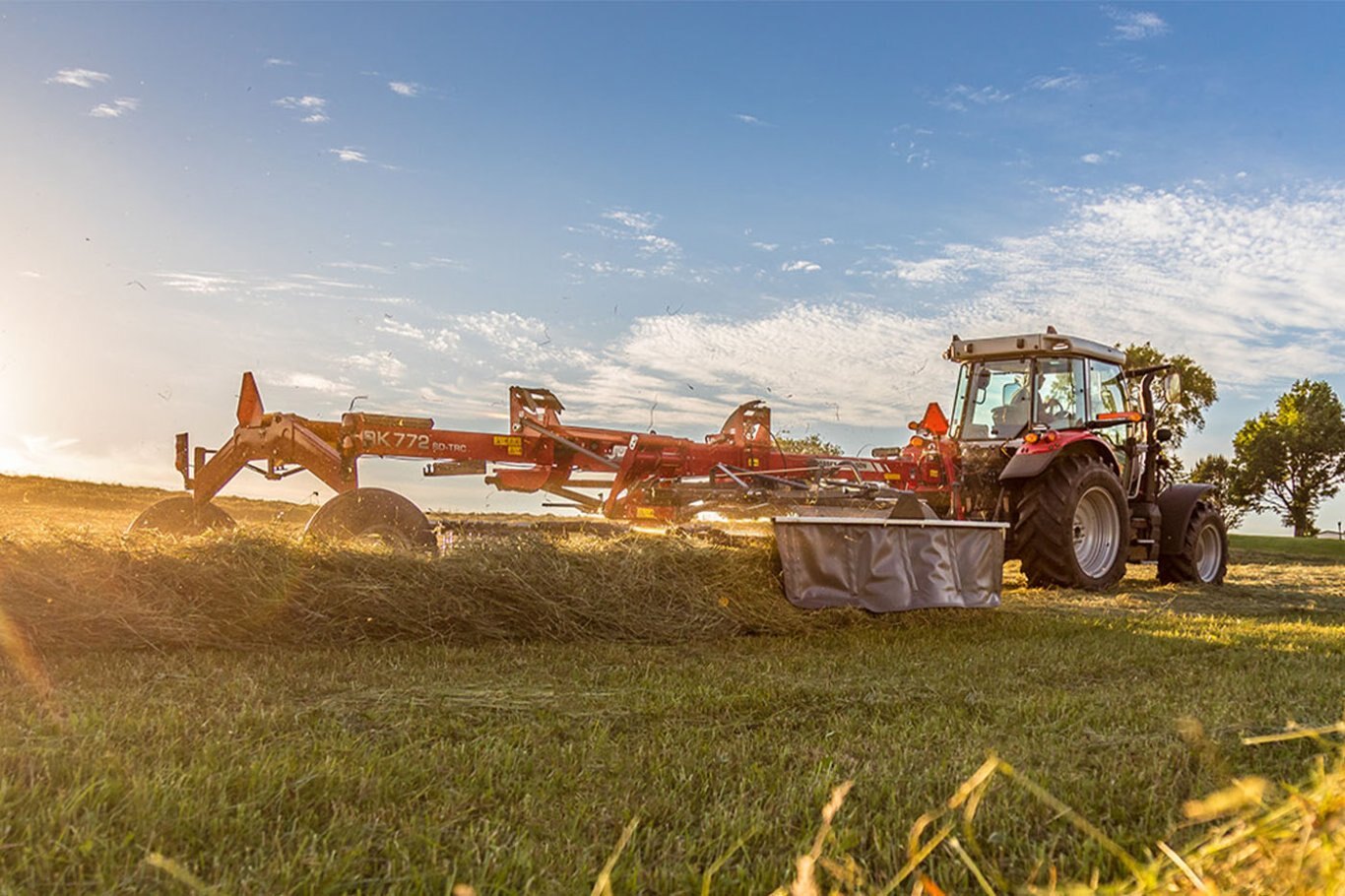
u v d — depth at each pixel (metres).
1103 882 1.85
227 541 4.80
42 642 4.11
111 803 2.10
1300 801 1.35
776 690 3.65
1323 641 5.52
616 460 7.04
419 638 4.76
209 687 3.48
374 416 6.20
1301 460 44.69
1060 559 8.20
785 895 1.68
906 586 5.73
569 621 4.99
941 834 1.50
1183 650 5.09
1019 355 9.10
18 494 13.95
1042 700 3.60
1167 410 10.21
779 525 5.39
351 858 1.86
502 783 2.43
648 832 2.09
